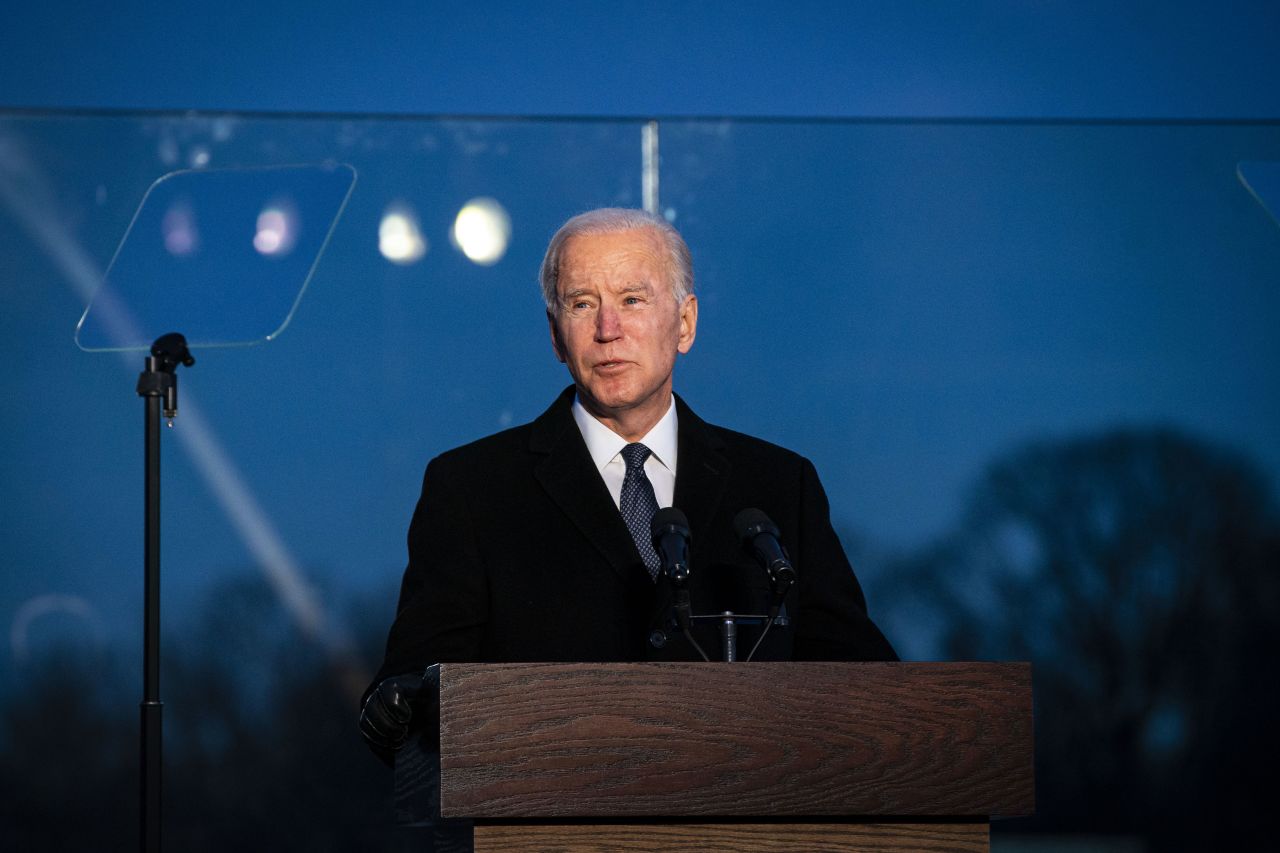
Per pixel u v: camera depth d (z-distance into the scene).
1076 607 13.74
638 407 7.59
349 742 13.09
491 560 7.32
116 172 13.40
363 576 13.28
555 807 4.93
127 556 13.06
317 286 13.48
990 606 13.70
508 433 7.85
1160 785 13.56
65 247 13.27
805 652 7.49
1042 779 13.51
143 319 13.27
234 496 13.23
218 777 12.91
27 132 13.33
